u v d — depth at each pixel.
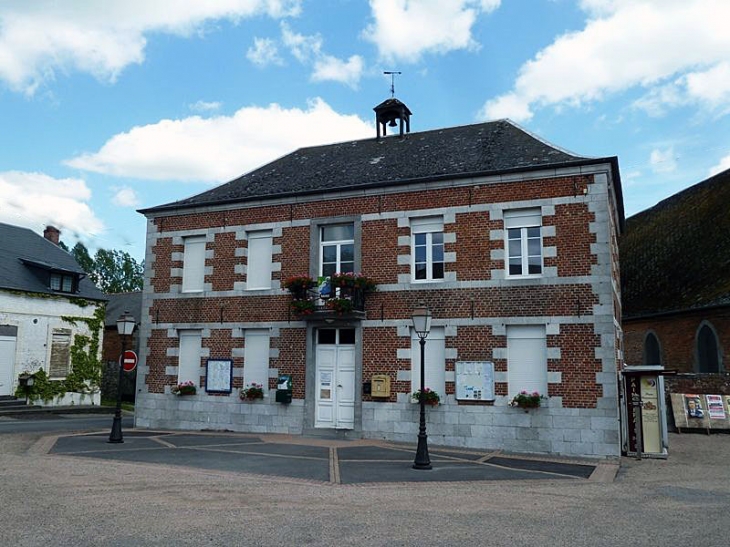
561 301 14.14
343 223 16.75
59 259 28.45
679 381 20.09
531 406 13.93
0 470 10.39
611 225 15.83
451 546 6.36
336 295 15.90
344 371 16.33
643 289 27.88
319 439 15.59
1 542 6.23
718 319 22.08
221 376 17.44
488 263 14.94
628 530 7.09
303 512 7.77
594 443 13.45
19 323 24.92
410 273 15.81
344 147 20.27
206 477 10.18
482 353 14.67
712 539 6.72
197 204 18.34
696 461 13.29
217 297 17.91
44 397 25.61
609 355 13.59
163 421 18.05
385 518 7.51
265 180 19.08
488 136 17.66
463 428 14.58
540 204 14.66
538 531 7.00
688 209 29.00
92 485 9.27
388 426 15.38
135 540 6.39
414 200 15.95
